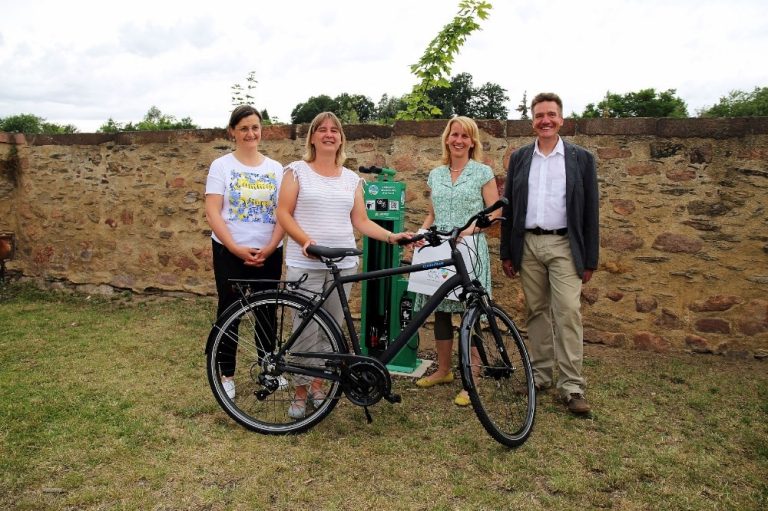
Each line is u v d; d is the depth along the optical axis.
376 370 2.88
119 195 6.36
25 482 2.44
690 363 4.22
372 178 5.17
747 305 4.27
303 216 3.08
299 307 3.00
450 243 3.03
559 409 3.33
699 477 2.57
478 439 2.93
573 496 2.42
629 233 4.51
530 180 3.37
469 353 2.83
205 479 2.51
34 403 3.29
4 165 6.96
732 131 4.23
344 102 9.42
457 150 3.41
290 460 2.70
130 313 5.66
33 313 5.67
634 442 2.93
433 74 5.72
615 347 4.58
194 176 5.98
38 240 6.93
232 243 3.21
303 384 3.09
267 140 5.65
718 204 4.30
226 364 3.31
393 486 2.49
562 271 3.29
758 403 3.48
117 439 2.86
